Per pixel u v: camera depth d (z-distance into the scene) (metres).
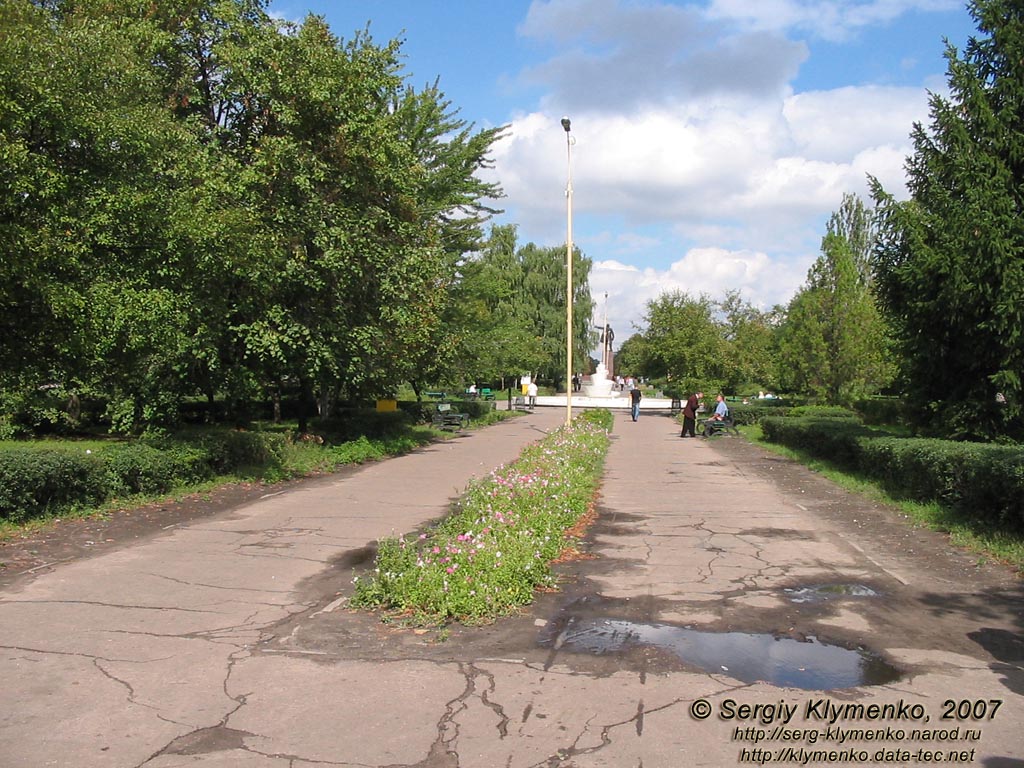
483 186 29.88
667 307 43.97
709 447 25.41
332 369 18.69
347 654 5.74
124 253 12.57
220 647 5.88
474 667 5.47
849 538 10.34
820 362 29.72
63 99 10.81
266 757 4.16
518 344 47.34
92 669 5.41
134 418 18.27
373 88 18.48
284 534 10.30
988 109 14.40
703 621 6.62
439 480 16.17
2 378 11.96
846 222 48.34
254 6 18.50
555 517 10.03
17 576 7.85
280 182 16.89
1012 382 13.51
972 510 10.59
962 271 13.70
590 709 4.77
